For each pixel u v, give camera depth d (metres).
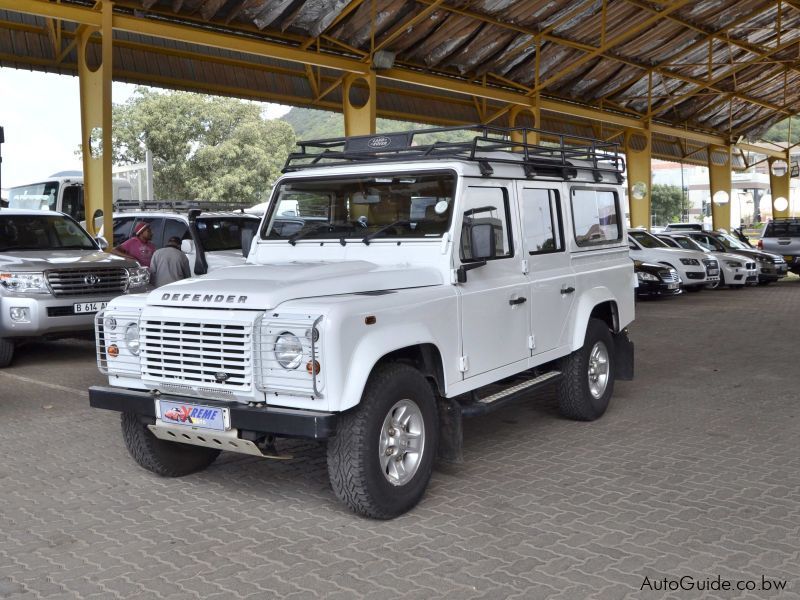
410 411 4.82
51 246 11.24
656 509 4.84
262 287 4.59
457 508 4.91
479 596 3.73
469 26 20.52
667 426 6.93
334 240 5.70
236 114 46.28
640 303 18.50
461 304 5.23
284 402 4.42
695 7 23.45
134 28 14.64
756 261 23.20
